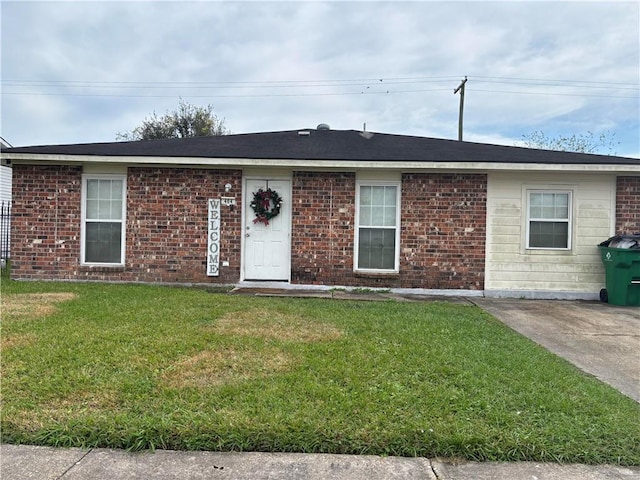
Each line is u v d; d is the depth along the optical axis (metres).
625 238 9.00
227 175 10.05
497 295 9.77
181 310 6.93
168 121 39.81
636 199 9.68
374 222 10.05
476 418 3.45
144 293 8.49
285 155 9.82
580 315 7.88
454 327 6.38
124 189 10.09
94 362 4.46
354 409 3.51
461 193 9.85
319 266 10.00
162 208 10.05
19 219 10.06
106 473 2.77
